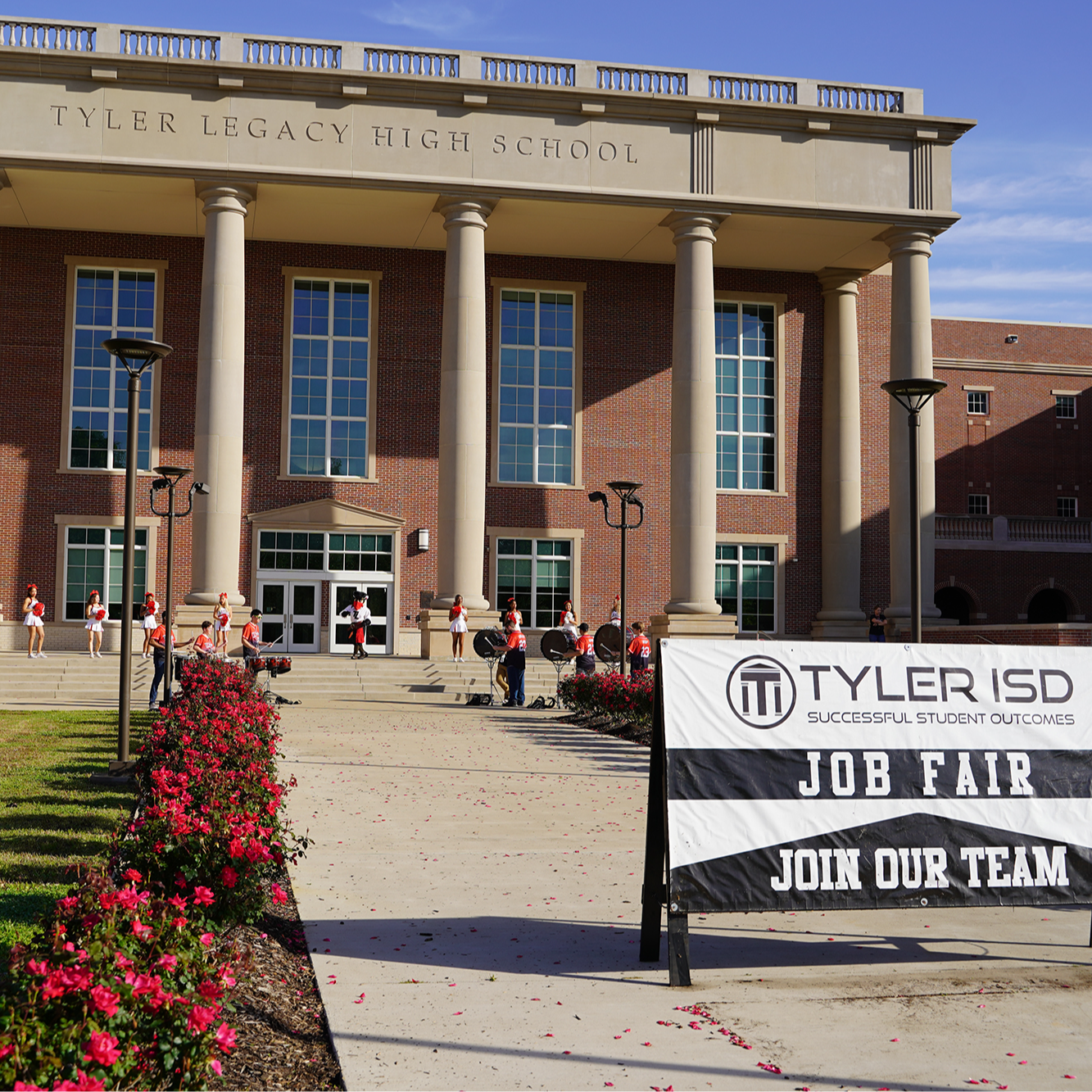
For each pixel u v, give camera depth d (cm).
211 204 3331
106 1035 346
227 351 3319
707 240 3556
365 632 3672
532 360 4012
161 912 475
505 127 3466
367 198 3472
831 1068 518
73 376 3741
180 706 1438
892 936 763
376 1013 585
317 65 3434
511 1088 491
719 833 671
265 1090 488
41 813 1115
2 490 3666
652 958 693
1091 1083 505
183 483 3762
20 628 3616
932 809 700
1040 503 5209
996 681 732
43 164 3225
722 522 4069
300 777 1465
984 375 5206
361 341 3928
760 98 3650
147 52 3338
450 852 1016
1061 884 701
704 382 3519
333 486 3853
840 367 4103
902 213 3641
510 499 3947
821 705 705
